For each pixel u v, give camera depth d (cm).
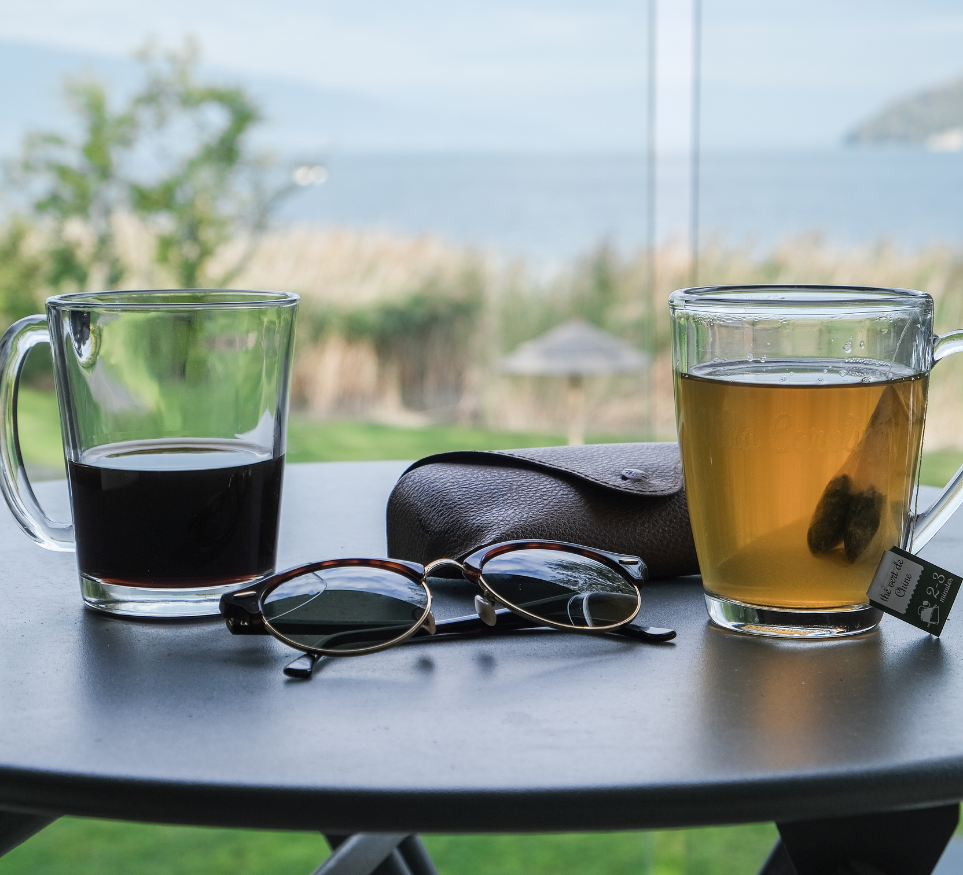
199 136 651
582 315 705
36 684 42
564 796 33
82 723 39
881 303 46
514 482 58
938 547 65
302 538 65
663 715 39
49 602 53
